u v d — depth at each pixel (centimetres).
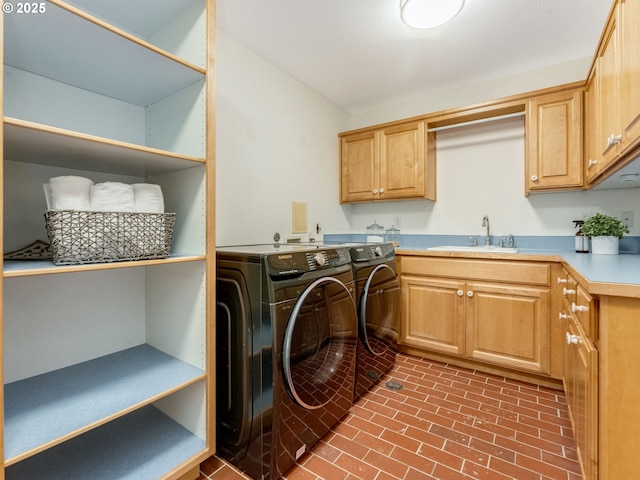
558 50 222
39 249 132
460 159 288
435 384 208
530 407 180
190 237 142
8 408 109
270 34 205
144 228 122
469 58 232
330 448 147
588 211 236
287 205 256
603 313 98
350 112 339
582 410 120
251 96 223
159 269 160
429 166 282
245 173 220
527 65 242
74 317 144
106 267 106
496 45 216
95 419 103
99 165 137
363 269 195
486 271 217
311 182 284
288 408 133
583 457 119
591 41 211
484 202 277
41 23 100
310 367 143
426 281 242
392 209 325
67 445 135
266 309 127
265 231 236
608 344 97
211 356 136
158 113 158
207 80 133
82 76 133
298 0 174
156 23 147
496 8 180
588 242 222
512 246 262
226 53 205
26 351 130
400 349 263
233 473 137
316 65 243
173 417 154
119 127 156
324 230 301
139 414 160
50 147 109
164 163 133
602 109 165
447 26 196
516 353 208
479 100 272
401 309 253
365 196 305
